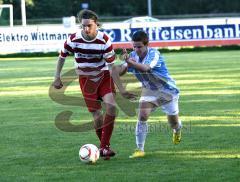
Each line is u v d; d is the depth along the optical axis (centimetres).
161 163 1667
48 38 6562
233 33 6706
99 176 1538
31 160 1734
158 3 13188
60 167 1645
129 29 6519
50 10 12362
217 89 3369
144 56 1716
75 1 12638
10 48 6519
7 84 3934
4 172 1600
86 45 1719
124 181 1486
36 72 4722
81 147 1758
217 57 5700
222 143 1909
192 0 13200
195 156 1744
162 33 6631
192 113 2544
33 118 2530
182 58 5709
